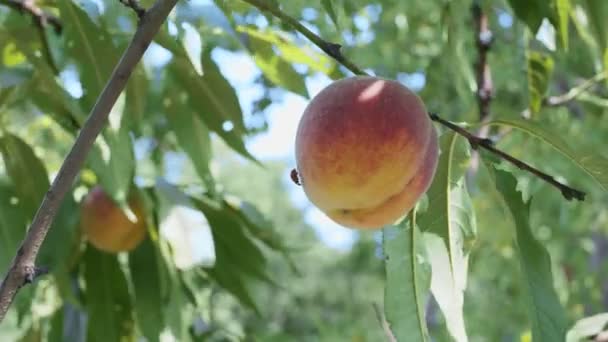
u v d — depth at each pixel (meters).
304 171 0.78
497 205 1.89
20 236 1.10
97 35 0.99
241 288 1.20
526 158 1.83
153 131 1.40
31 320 1.21
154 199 1.11
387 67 2.08
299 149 0.79
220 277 1.19
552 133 0.84
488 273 2.25
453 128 0.82
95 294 1.17
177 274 1.12
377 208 0.79
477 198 1.90
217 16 0.91
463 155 0.87
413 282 0.87
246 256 1.18
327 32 1.55
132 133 1.10
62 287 1.13
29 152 1.11
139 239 1.14
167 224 1.07
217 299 1.74
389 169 0.77
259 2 0.82
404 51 2.04
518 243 0.86
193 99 1.08
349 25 1.31
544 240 2.24
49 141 1.53
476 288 2.59
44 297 1.20
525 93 1.30
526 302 0.85
